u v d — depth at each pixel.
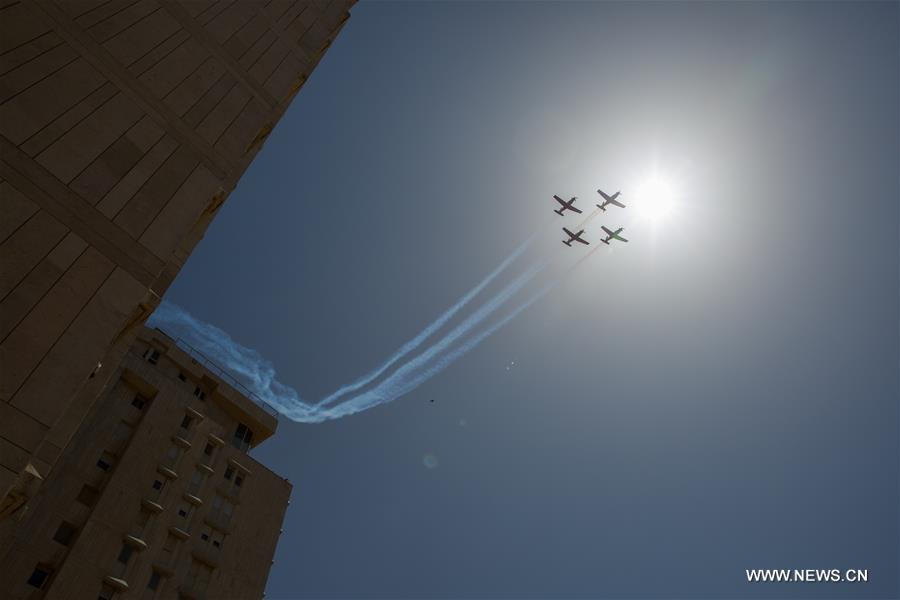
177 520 42.09
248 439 52.44
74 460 39.25
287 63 20.73
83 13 14.23
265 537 47.34
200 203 14.08
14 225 10.41
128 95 14.04
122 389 44.59
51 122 11.95
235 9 19.94
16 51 12.14
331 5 25.84
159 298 13.20
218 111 16.42
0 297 9.69
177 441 44.66
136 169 13.11
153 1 16.72
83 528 36.75
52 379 9.74
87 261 11.16
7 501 9.60
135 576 37.97
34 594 33.78
